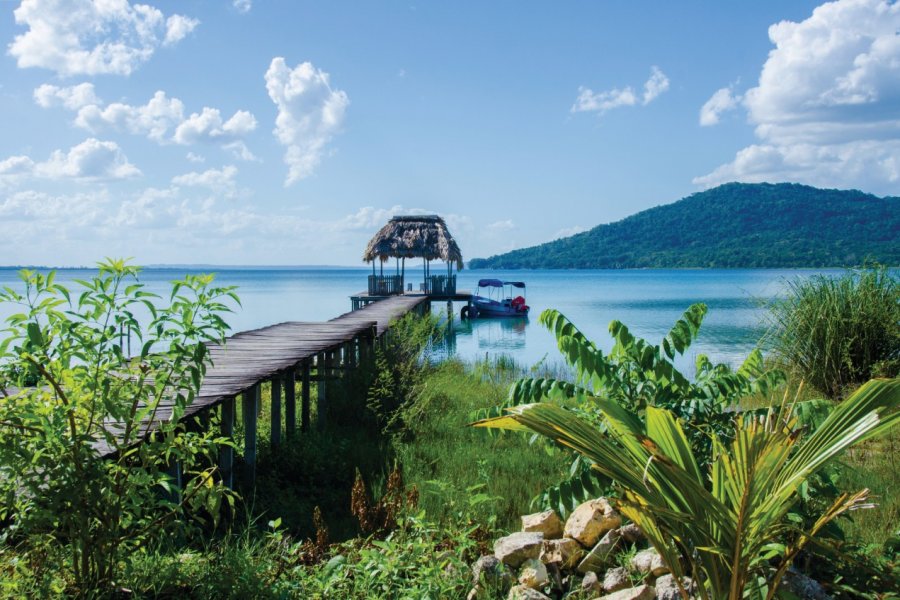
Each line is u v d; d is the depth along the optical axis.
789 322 11.09
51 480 3.12
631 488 2.55
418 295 34.75
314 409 11.59
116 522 3.32
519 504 5.82
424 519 5.04
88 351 3.20
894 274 11.31
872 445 7.49
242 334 13.23
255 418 7.13
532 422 2.57
